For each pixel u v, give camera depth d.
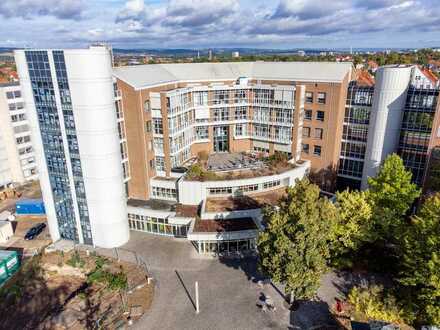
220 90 64.00
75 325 35.66
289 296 37.56
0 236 53.47
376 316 33.84
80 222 49.22
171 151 56.94
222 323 34.50
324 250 34.53
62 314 37.25
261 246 34.72
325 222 33.28
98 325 34.66
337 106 58.16
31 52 42.53
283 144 64.38
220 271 42.75
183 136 61.06
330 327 33.38
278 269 32.88
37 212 62.75
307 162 63.38
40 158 47.72
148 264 44.50
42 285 42.97
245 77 65.62
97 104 43.16
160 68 63.69
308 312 35.50
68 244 50.12
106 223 47.94
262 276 41.53
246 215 49.09
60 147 46.03
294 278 31.77
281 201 36.56
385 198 43.41
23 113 74.69
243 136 68.31
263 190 56.25
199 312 36.03
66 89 42.81
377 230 40.66
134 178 55.28
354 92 58.81
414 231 35.03
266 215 38.25
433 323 30.86
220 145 69.69
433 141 52.97
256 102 65.19
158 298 38.28
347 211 40.03
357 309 35.16
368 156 58.56
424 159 54.56
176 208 52.53
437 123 51.97
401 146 56.56
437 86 52.06
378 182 45.12
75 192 47.72
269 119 64.44
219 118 65.94
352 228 38.78
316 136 62.38
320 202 34.06
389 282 39.25
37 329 35.72
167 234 51.50
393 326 30.36
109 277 41.44
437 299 31.58
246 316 35.34
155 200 55.53
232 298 37.97
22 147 75.75
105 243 48.91
